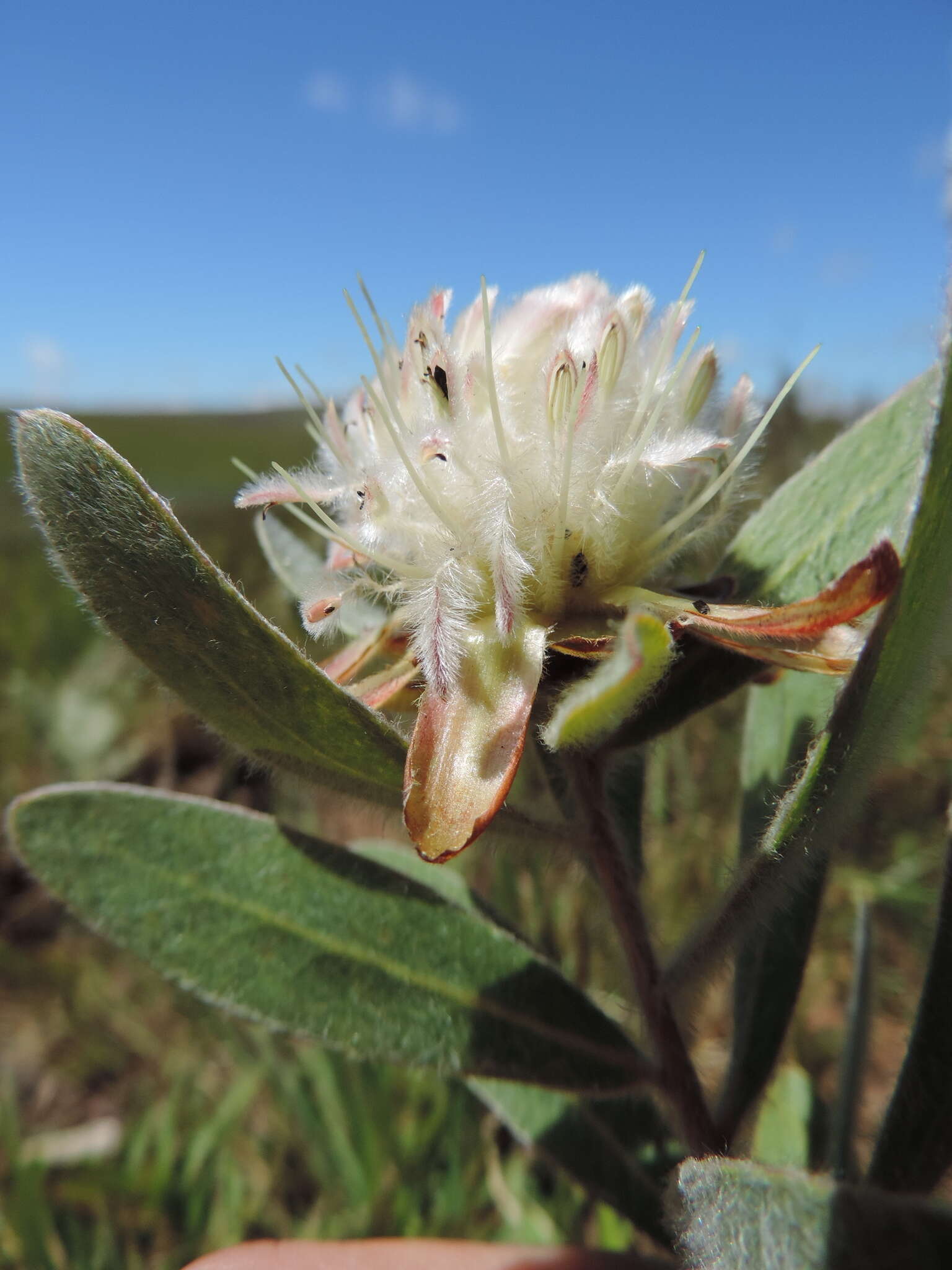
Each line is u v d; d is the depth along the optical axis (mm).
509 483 63
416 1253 105
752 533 83
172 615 59
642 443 64
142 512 56
